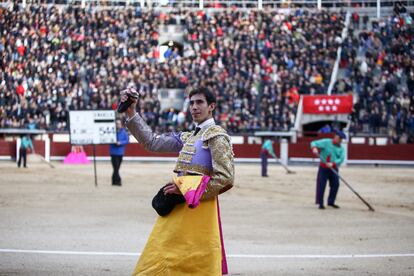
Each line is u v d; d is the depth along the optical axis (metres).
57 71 34.78
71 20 38.59
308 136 34.12
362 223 11.76
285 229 10.74
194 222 4.62
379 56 37.00
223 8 43.09
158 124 32.38
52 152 31.56
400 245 9.33
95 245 8.75
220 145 4.68
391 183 22.20
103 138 18.20
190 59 36.72
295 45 37.81
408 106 34.44
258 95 34.88
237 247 8.86
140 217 11.87
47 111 32.62
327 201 14.98
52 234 9.67
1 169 24.78
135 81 34.38
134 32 38.19
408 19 39.81
